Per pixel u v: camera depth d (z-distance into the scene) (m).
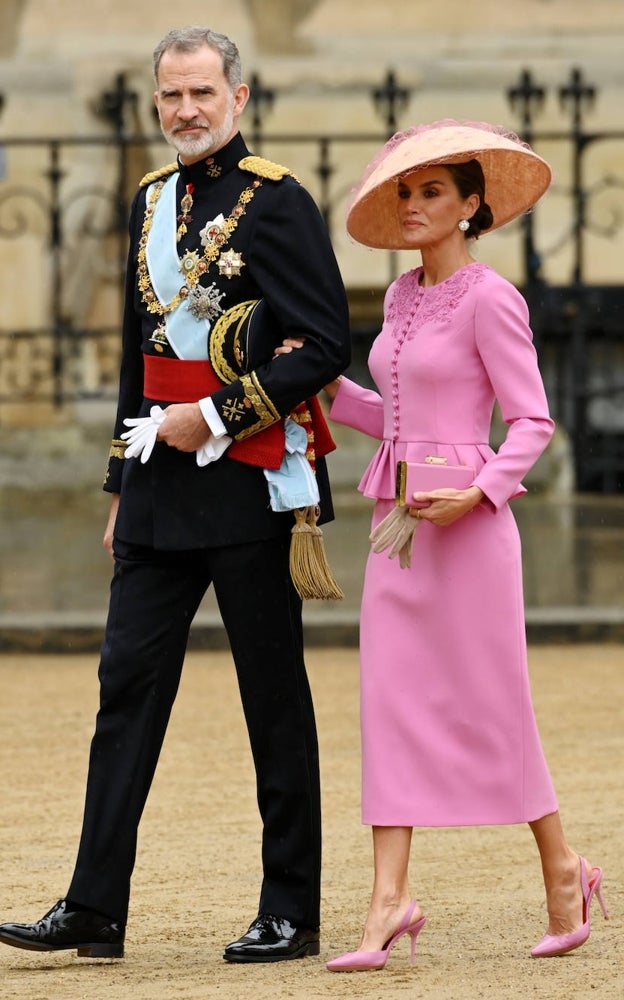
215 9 63.66
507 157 17.06
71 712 29.55
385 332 17.11
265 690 16.88
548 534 50.53
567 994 15.02
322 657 35.19
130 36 63.22
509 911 18.42
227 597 16.83
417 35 64.06
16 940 16.38
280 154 63.97
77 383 61.53
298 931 16.84
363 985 15.49
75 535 51.16
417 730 16.48
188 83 16.50
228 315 16.58
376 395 17.56
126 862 16.70
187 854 20.92
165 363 16.80
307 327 16.38
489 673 16.53
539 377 16.58
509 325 16.39
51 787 24.19
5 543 49.44
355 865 20.47
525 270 58.88
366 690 16.67
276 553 16.83
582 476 61.44
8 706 30.11
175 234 16.84
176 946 17.28
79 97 63.03
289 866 16.91
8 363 61.69
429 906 18.69
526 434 16.30
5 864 20.38
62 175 56.88
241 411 16.33
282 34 63.97
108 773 16.78
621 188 63.38
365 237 17.92
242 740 27.33
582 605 37.75
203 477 16.69
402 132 17.23
